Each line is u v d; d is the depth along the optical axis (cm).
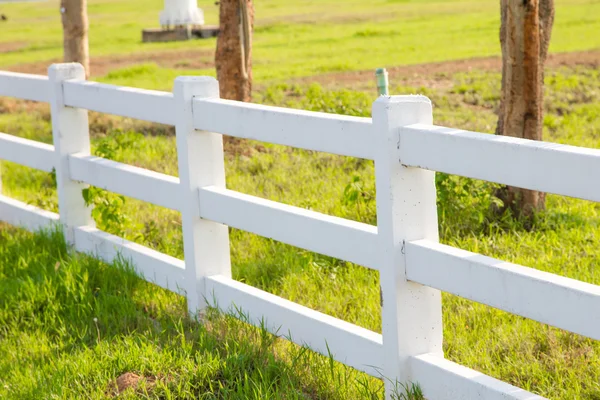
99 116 1516
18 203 846
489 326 549
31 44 3325
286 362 496
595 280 608
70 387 487
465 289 403
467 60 2162
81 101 707
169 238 788
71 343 553
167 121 596
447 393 420
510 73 796
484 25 3052
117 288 640
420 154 413
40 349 552
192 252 581
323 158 1078
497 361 505
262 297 536
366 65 2173
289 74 2067
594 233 726
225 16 1137
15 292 638
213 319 563
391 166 422
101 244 703
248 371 490
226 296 566
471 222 766
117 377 496
